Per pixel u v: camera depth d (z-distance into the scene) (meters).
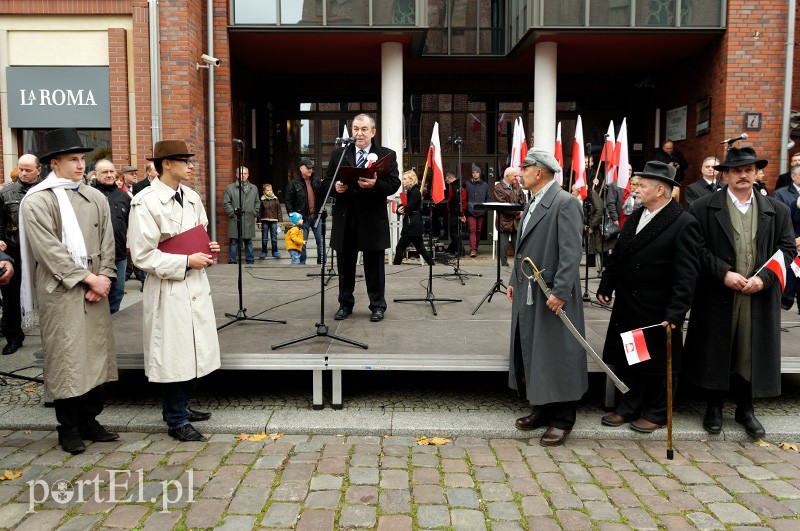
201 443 4.13
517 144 9.18
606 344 4.46
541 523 3.15
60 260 3.73
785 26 11.06
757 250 4.19
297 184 10.82
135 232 3.87
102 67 9.97
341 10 11.14
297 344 4.89
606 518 3.21
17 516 3.16
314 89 14.56
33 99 9.98
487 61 13.48
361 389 5.23
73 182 3.90
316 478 3.62
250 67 13.74
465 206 12.69
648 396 4.50
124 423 4.38
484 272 9.08
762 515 3.26
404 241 10.02
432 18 13.45
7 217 5.84
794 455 4.07
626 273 4.28
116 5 9.87
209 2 10.67
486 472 3.73
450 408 4.77
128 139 10.08
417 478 3.64
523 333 4.15
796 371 4.57
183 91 10.09
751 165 4.16
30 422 4.36
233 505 3.29
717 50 11.49
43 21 9.91
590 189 9.52
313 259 11.47
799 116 11.26
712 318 4.21
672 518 3.22
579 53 12.62
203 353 4.06
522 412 4.68
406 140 14.84
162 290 3.96
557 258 4.04
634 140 14.83
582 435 4.31
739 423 4.43
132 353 4.63
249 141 14.02
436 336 5.14
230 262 10.84
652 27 11.16
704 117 12.05
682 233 4.02
